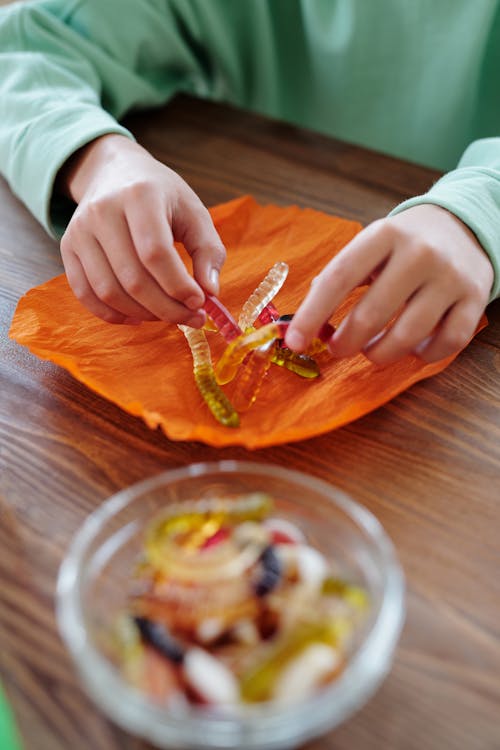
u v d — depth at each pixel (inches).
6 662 13.0
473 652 13.1
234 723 11.1
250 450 16.2
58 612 13.6
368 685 11.9
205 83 33.5
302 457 16.1
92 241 19.0
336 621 12.1
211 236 19.3
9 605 13.7
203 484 14.6
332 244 21.2
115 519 14.4
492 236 18.6
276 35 33.1
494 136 31.5
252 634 12.1
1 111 24.5
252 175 24.8
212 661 11.7
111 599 13.0
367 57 30.9
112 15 28.0
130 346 18.4
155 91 28.0
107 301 18.5
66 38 26.8
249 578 12.4
